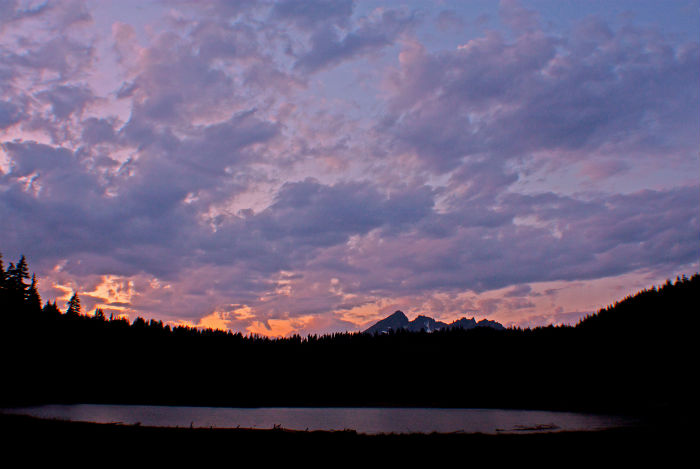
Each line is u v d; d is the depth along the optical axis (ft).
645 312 500.74
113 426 76.69
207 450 67.51
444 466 65.36
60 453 65.57
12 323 304.71
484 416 293.02
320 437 73.15
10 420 77.87
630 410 286.66
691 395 318.24
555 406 364.38
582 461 68.90
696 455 71.15
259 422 226.17
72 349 375.45
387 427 211.82
